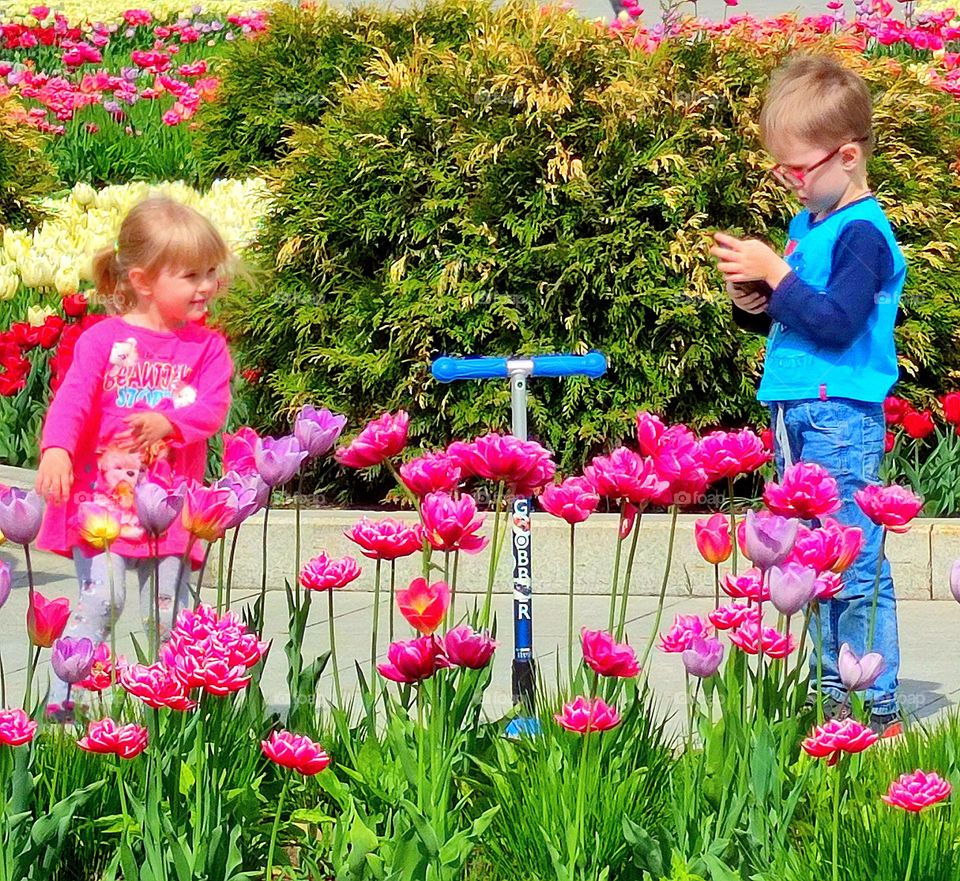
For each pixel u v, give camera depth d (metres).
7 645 5.59
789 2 22.78
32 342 8.07
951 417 6.62
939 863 3.06
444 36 13.56
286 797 3.61
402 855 2.97
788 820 3.19
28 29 19.61
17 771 3.06
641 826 3.27
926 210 7.32
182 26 22.38
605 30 7.64
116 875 3.28
